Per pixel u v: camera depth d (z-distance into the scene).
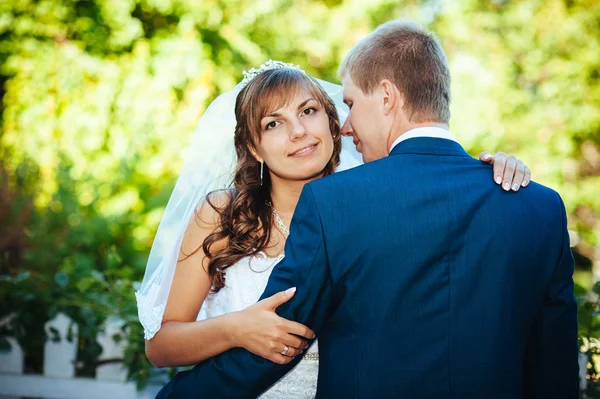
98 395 2.92
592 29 5.45
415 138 1.52
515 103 5.30
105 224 4.55
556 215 1.51
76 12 5.46
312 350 1.85
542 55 5.40
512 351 1.40
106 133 5.23
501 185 1.48
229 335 1.56
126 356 2.81
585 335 2.44
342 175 1.47
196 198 2.06
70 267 3.27
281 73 1.90
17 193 4.33
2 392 2.96
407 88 1.55
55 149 5.05
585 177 5.61
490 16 5.46
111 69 5.31
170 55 5.30
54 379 2.94
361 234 1.40
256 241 1.97
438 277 1.39
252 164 1.99
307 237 1.44
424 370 1.37
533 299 1.47
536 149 5.26
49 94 5.29
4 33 5.48
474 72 5.21
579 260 4.89
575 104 5.38
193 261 1.97
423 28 1.62
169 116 5.23
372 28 5.56
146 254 4.72
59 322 2.92
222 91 5.50
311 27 5.60
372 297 1.39
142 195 5.09
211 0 5.44
